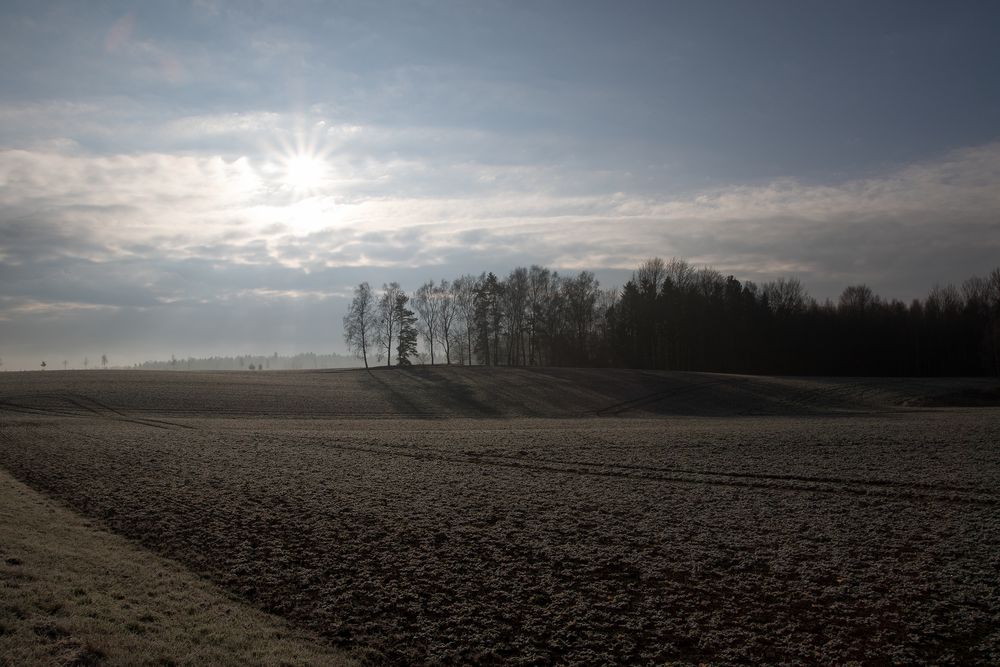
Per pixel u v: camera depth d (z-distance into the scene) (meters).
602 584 14.76
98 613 12.19
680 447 32.31
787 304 122.50
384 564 16.31
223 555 17.03
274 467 29.17
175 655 10.89
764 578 14.74
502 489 24.11
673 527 18.70
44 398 65.94
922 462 25.81
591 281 120.75
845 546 16.47
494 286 118.12
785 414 65.12
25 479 26.23
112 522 20.00
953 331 110.94
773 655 11.38
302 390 82.88
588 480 25.45
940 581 13.94
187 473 27.58
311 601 14.15
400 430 45.78
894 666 10.83
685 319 115.38
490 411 70.94
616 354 118.56
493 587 14.79
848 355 113.12
